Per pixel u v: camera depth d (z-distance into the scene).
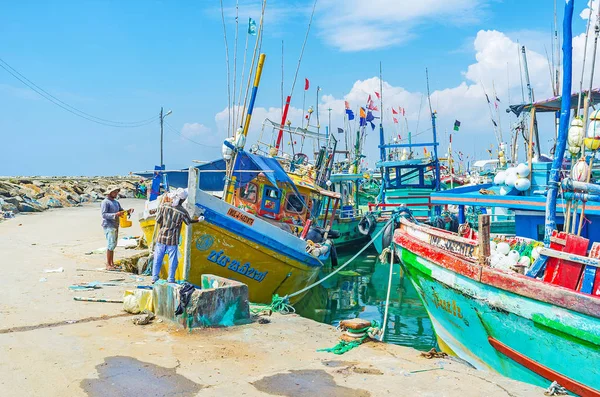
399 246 9.70
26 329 6.75
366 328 6.51
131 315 7.55
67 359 5.63
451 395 4.79
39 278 10.28
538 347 5.96
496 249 7.86
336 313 12.24
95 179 67.56
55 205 37.28
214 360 5.69
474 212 20.08
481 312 6.76
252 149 16.20
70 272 11.05
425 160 21.84
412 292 14.59
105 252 14.21
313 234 13.57
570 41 6.66
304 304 13.03
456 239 7.65
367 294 14.38
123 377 5.13
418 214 21.11
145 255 12.25
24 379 5.04
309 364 5.63
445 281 7.49
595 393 5.34
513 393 4.86
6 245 15.61
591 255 6.00
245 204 12.43
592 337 5.26
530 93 13.73
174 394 4.75
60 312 7.61
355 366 5.58
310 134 17.59
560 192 7.21
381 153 23.67
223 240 10.10
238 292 7.25
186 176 14.81
